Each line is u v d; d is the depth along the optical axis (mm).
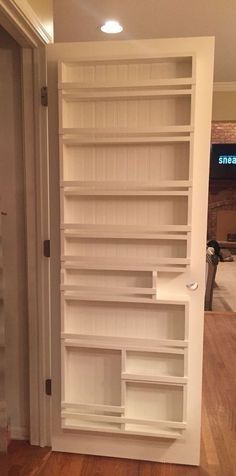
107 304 1856
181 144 1732
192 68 1654
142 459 1940
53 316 1933
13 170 1915
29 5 1583
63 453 1992
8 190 1929
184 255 1781
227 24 2902
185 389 1822
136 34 3094
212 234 9430
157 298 1786
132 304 1838
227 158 8031
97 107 1768
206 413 2348
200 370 1836
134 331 1855
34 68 1790
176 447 1906
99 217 1824
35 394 2008
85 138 1759
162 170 1763
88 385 1927
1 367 1932
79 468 1885
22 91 1828
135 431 1881
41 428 2023
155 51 1681
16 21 1548
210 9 2656
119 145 1774
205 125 1693
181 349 1800
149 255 1811
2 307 1928
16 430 2094
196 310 1803
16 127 1885
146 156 1765
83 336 1864
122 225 1786
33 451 2004
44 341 1958
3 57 1850
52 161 1829
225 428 2197
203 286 1784
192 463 1903
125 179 1789
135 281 1831
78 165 1811
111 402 1918
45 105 1807
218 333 3770
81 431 1968
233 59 3781
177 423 1849
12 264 1979
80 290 1841
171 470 1877
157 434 1868
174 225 1756
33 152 1852
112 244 1828
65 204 1807
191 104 1670
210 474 1852
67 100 1772
